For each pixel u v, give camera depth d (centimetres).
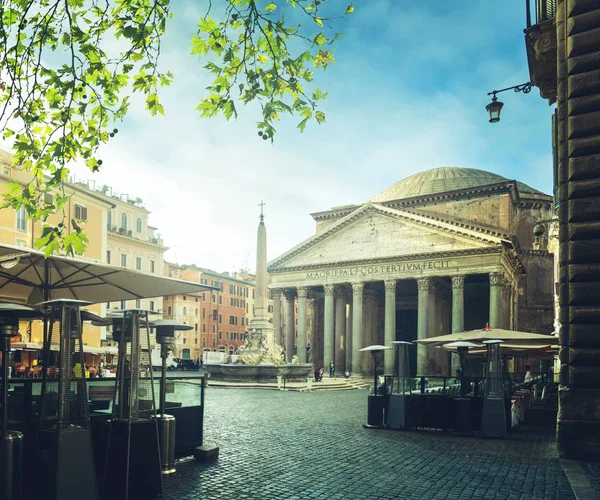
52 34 753
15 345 2364
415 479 937
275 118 758
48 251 780
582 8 1132
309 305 6569
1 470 680
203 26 741
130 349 820
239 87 747
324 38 746
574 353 1087
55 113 796
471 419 1530
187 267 8075
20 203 784
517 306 6222
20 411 789
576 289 1096
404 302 6594
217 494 811
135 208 6316
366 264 5441
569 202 1124
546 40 1250
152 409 842
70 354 701
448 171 7331
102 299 1284
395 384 1658
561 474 977
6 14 732
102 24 751
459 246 4997
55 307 714
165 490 827
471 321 6247
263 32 727
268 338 3966
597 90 1110
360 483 903
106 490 779
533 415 1955
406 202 6394
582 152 1113
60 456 668
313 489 858
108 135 816
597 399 1066
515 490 862
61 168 736
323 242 5788
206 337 8306
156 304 6638
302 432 1498
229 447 1214
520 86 1394
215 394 3011
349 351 5859
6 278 1061
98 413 870
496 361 1516
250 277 10044
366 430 1570
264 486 866
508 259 5209
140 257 6262
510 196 5891
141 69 776
